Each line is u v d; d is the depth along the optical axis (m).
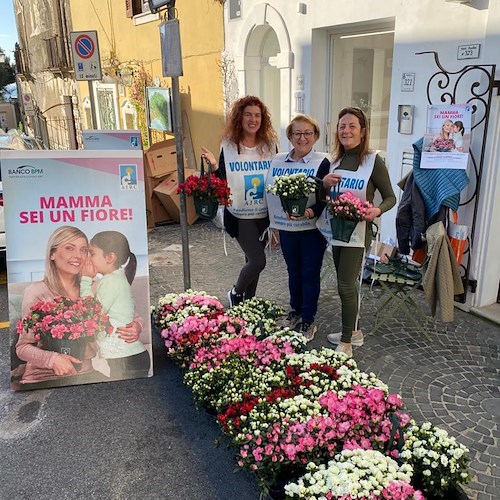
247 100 4.09
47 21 18.30
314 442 2.37
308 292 4.17
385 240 5.46
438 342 4.18
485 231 4.46
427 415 3.26
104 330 3.65
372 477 2.11
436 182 4.32
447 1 4.21
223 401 2.80
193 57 8.75
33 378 3.59
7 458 2.97
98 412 3.38
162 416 3.32
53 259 3.51
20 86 28.91
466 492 2.62
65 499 2.66
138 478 2.80
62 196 3.46
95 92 14.74
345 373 2.91
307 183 3.72
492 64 4.11
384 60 5.61
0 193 5.71
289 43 6.45
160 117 10.05
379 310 4.39
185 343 3.51
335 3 5.62
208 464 2.89
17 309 3.53
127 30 11.66
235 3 7.31
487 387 3.55
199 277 5.89
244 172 4.18
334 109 6.43
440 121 4.25
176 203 7.90
